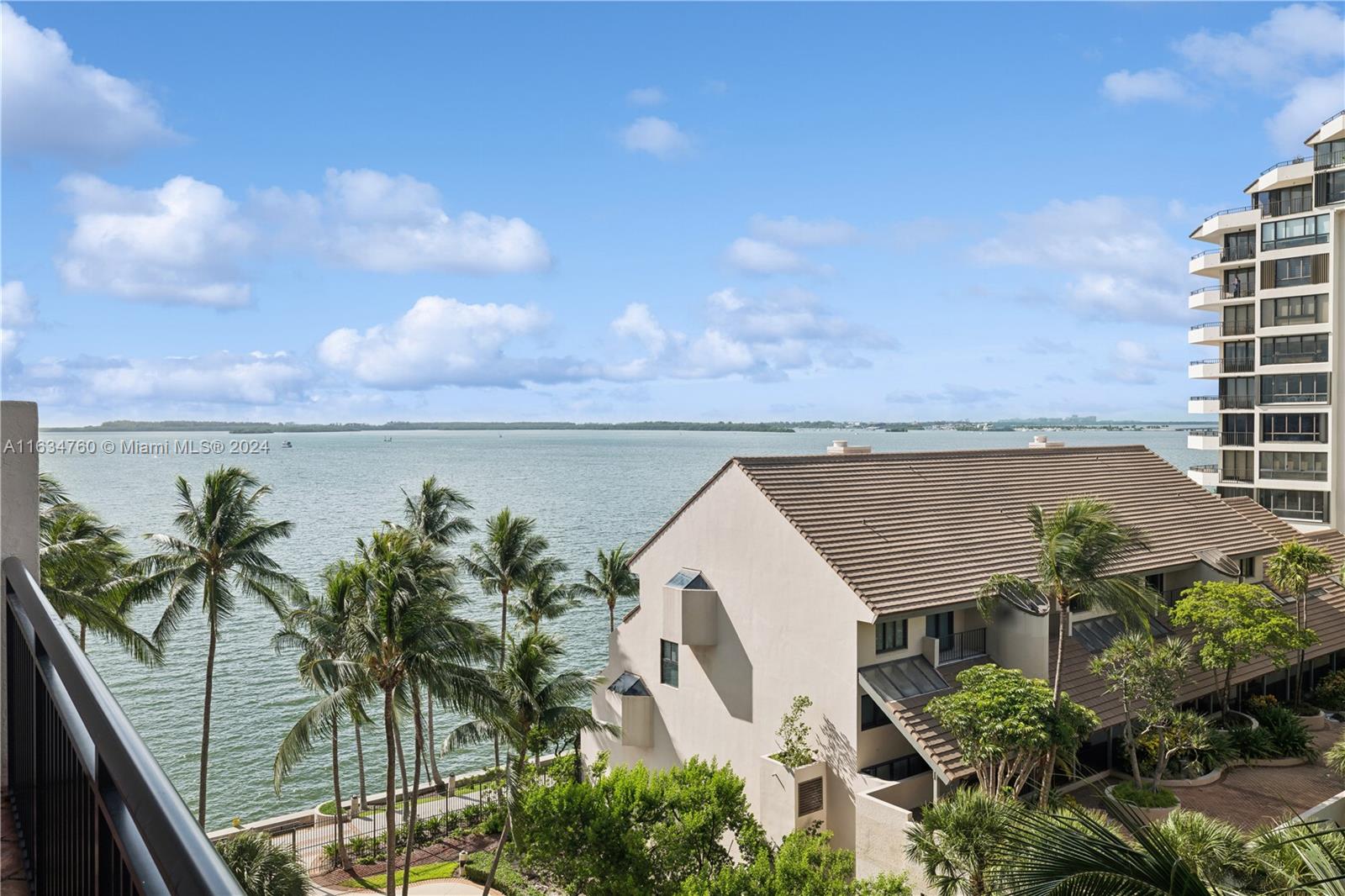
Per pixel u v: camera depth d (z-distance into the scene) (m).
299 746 31.31
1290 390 64.81
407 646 30.47
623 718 38.19
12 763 6.71
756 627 34.16
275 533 40.72
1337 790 33.00
